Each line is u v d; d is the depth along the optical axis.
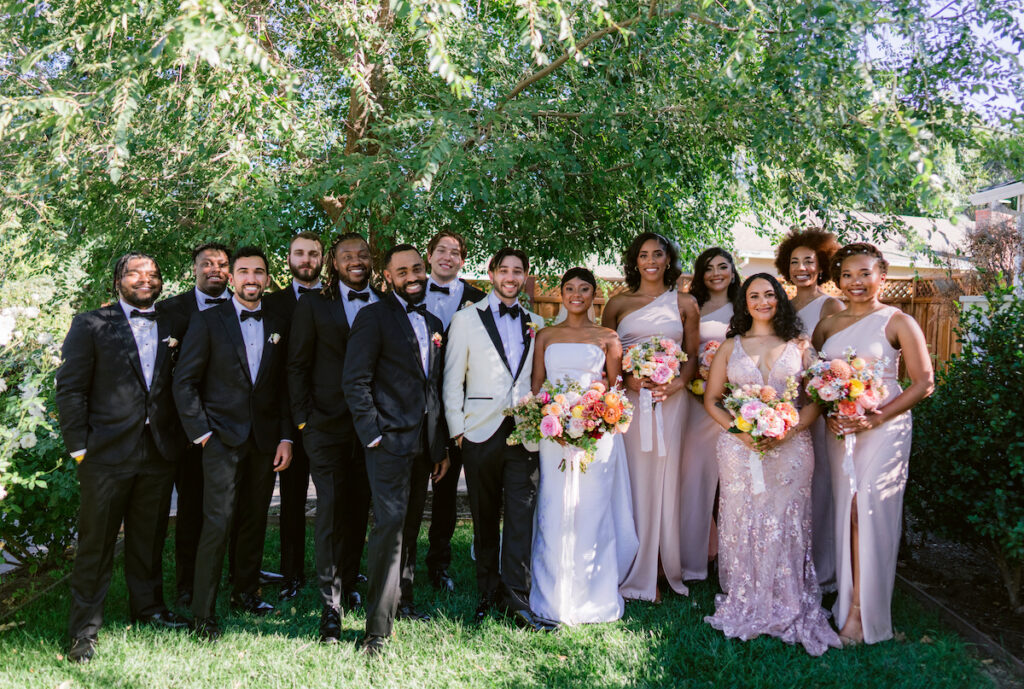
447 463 3.86
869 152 3.10
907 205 4.09
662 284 4.22
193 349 3.42
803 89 3.27
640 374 3.81
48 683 2.94
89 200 4.89
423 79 5.35
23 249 4.30
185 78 4.07
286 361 3.74
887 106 3.02
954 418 3.98
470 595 4.01
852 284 3.58
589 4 4.13
